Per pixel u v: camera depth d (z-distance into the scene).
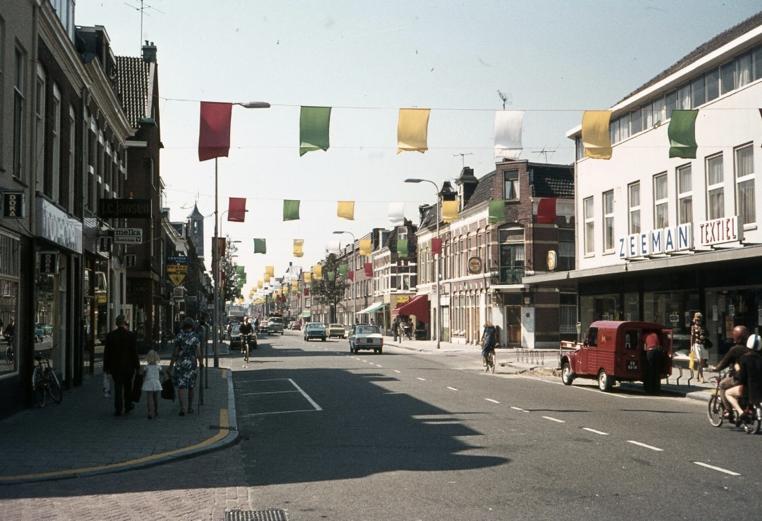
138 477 8.89
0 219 13.15
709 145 22.66
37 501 7.60
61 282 18.89
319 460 9.92
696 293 23.53
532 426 12.91
